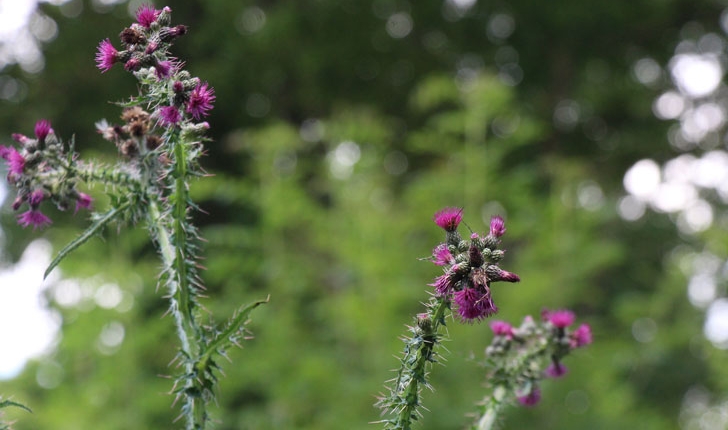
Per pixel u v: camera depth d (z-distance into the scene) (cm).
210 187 1132
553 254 1146
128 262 1091
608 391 1167
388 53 2064
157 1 1894
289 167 1241
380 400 252
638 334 1326
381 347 1075
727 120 2286
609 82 2186
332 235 1188
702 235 1274
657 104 2234
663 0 2012
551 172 1299
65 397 1095
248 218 1617
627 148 2202
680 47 2230
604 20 1998
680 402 1773
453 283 234
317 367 1049
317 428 1037
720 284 1287
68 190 301
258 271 1146
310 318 1280
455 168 1164
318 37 1961
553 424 1095
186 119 267
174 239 273
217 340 266
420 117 1994
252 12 1983
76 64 1872
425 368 248
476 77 1199
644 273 1839
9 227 1798
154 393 1061
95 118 1858
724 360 1204
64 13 1952
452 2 2073
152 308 1275
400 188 1606
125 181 295
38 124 304
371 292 1101
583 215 1213
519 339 349
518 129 1167
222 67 1872
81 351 1108
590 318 1272
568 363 1097
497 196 1170
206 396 268
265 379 1084
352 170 1168
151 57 264
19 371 1171
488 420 337
